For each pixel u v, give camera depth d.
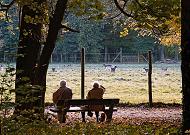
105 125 17.34
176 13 18.80
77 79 61.62
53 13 19.70
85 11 20.52
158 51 126.81
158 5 19.02
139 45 126.06
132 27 22.19
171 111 28.00
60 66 99.19
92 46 123.50
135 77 66.81
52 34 19.72
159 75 71.50
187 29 12.00
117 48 127.25
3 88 9.35
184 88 12.02
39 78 19.55
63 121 19.14
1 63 10.03
